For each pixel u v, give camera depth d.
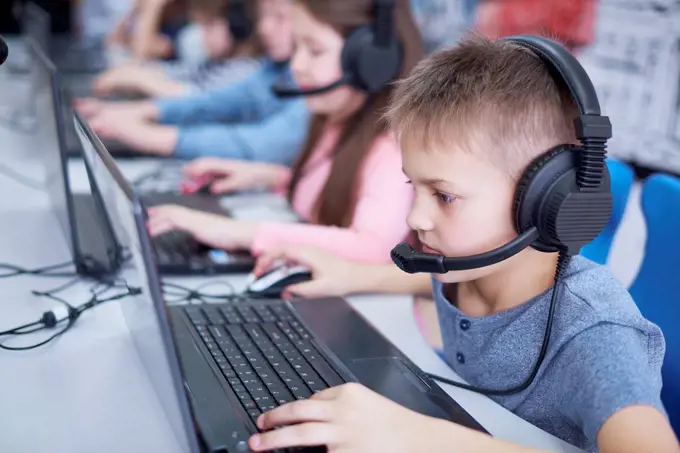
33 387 0.83
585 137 0.73
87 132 0.83
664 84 1.96
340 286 1.13
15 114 2.29
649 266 1.02
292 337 0.95
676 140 1.93
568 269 0.82
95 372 0.86
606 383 0.70
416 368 0.90
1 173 1.72
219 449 0.68
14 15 3.02
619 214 1.09
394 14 1.32
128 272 0.80
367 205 1.32
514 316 0.84
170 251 1.23
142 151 1.95
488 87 0.77
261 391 0.80
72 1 3.09
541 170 0.74
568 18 2.23
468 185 0.77
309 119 1.77
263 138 1.98
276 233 1.27
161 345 0.67
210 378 0.82
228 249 1.26
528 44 0.81
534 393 0.82
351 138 1.43
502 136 0.75
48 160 1.35
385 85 1.33
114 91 2.43
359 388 0.75
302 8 1.44
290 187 1.61
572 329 0.76
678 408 0.95
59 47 2.99
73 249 1.13
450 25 2.71
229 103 2.27
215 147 1.96
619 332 0.74
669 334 0.97
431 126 0.77
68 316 0.99
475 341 0.88
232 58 2.97
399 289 1.15
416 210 0.81
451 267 0.78
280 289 1.12
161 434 0.75
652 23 1.98
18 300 1.05
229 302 1.06
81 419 0.77
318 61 1.45
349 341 0.96
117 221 0.75
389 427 0.70
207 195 1.62
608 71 2.16
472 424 0.79
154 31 3.12
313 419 0.71
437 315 1.01
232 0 2.92
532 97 0.76
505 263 0.82
